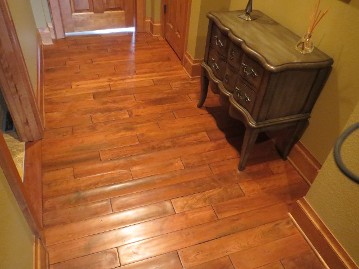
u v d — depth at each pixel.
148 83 2.51
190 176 1.77
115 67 2.66
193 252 1.42
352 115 1.17
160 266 1.35
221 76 1.85
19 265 0.93
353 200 1.21
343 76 1.46
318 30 1.54
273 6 1.84
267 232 1.53
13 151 1.78
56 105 2.18
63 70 2.55
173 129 2.08
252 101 1.56
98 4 2.98
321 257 1.43
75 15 2.96
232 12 1.85
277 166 1.89
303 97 1.60
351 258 1.29
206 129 2.11
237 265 1.39
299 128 1.75
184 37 2.59
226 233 1.51
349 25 1.37
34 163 1.73
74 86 2.38
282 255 1.44
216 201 1.65
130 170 1.77
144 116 2.17
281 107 1.58
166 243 1.44
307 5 1.58
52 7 2.77
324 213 1.39
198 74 2.60
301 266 1.41
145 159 1.84
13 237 0.92
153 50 2.96
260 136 2.10
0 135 1.00
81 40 2.99
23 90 1.65
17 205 1.07
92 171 1.74
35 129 1.83
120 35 3.14
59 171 1.72
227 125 2.16
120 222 1.50
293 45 1.56
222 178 1.78
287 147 1.87
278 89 1.48
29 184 1.61
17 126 1.78
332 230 1.36
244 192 1.71
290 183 1.79
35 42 2.49
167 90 2.45
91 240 1.42
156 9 3.03
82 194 1.61
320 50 1.55
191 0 2.33
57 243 1.39
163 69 2.70
